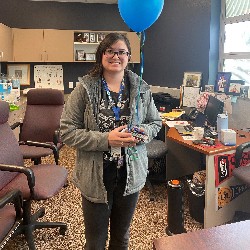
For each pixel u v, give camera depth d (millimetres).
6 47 4906
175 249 943
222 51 4109
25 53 5195
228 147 2482
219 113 2904
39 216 2639
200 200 2592
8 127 2520
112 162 1498
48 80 5609
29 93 3600
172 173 3441
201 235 1015
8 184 2164
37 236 2434
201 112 3506
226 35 4055
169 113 3736
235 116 3242
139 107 1542
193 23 4270
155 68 5059
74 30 5324
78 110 1503
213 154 2402
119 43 1448
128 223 1704
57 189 2164
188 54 4414
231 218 2578
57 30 5234
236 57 3877
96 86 1486
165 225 2623
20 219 1853
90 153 1492
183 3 4383
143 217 2758
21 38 5152
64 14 5539
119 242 1737
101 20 5652
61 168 2475
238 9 3824
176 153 3406
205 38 4125
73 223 2639
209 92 3494
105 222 1621
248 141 2635
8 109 2496
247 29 3715
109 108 1490
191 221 2662
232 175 2500
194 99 3740
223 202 2523
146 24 1590
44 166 2510
